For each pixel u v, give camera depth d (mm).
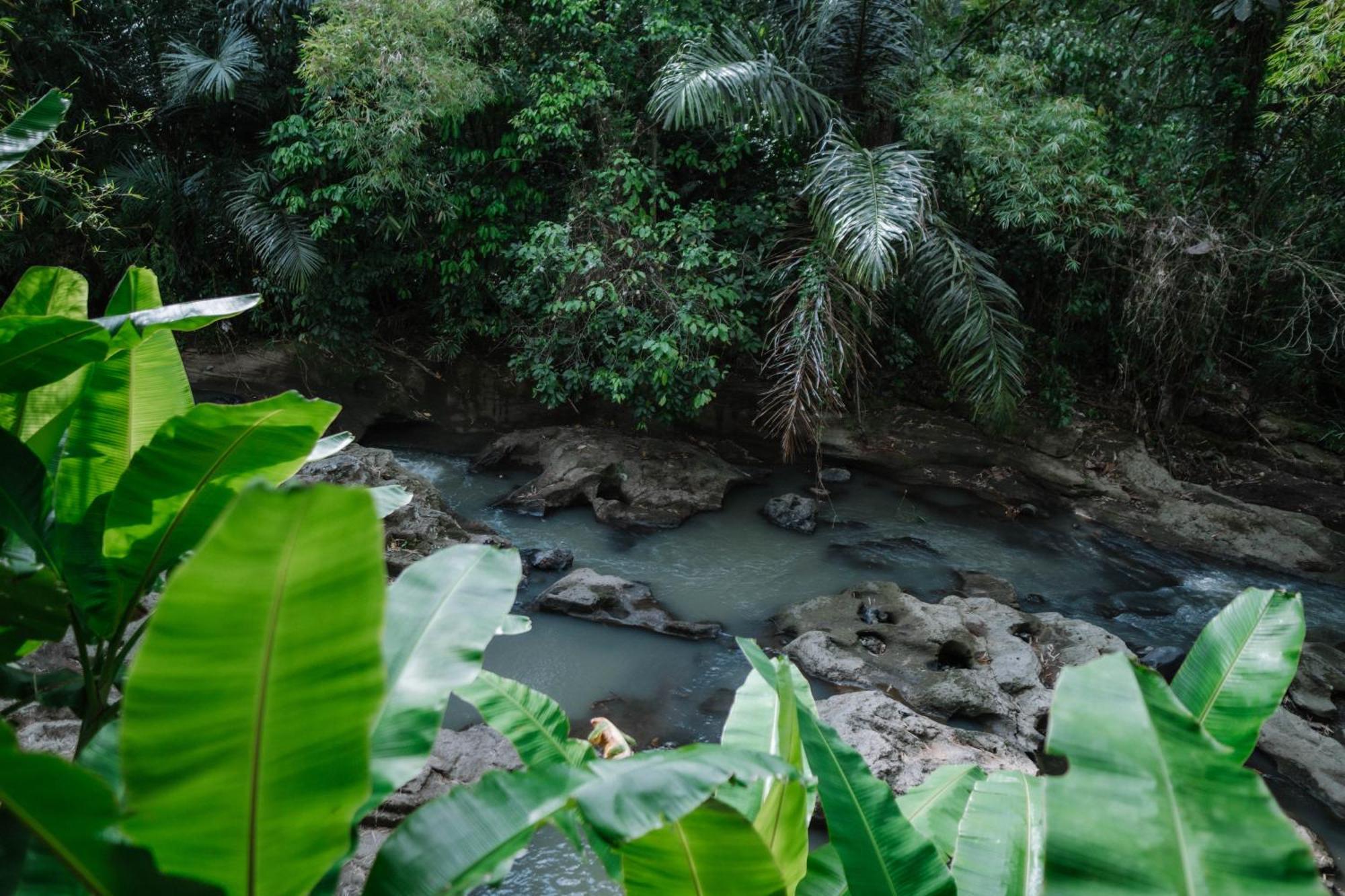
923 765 4938
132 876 1126
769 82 8664
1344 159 10227
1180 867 1094
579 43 10211
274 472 2072
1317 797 5242
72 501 2240
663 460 9758
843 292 8938
